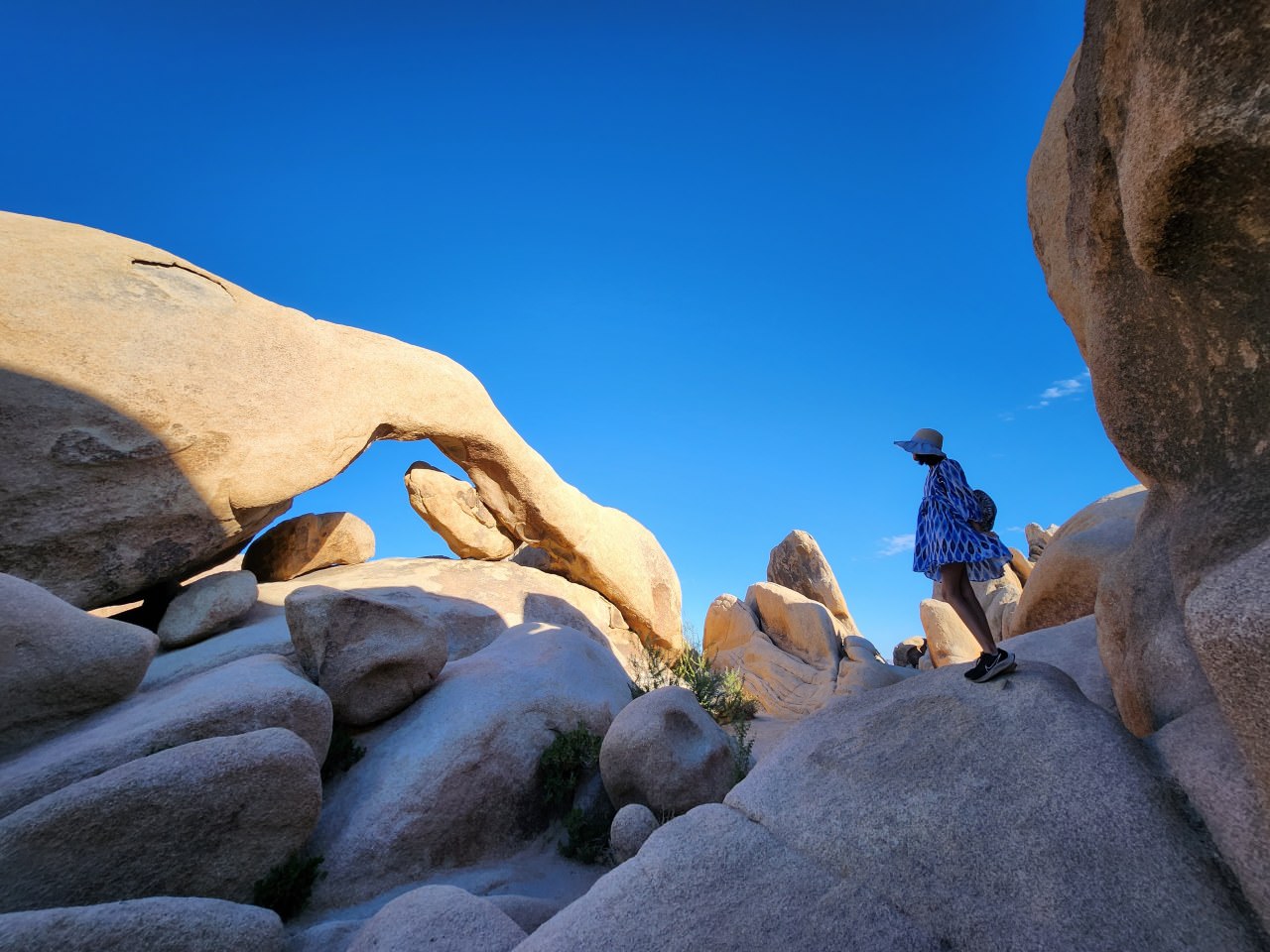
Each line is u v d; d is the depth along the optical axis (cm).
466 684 848
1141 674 355
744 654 1691
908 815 302
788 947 265
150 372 1011
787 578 2389
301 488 1172
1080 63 330
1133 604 375
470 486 1605
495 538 1603
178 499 1021
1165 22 239
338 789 705
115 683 696
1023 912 255
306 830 571
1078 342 523
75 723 670
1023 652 588
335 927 501
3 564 880
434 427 1425
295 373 1198
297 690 657
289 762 554
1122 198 279
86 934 359
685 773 710
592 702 885
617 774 729
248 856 536
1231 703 227
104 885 472
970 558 387
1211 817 259
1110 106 302
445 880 638
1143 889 247
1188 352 303
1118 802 274
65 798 472
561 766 783
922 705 368
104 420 959
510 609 1407
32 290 953
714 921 283
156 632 1105
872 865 290
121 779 492
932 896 271
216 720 605
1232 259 262
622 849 614
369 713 786
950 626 1753
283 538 1370
